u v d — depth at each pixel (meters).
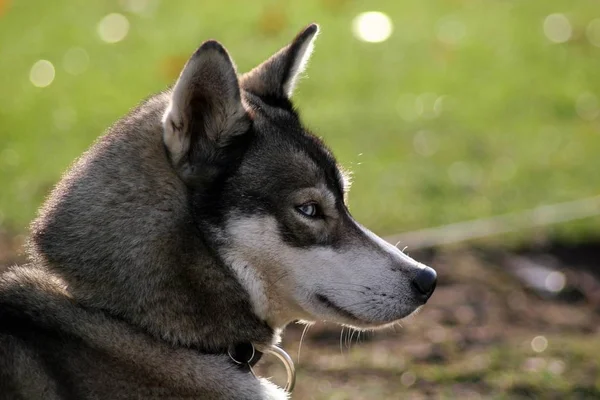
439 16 27.08
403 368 12.19
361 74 22.77
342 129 19.72
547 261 15.20
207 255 8.05
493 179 17.88
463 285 14.30
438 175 17.89
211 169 8.12
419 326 13.18
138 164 8.05
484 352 12.57
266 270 8.29
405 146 19.11
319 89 21.84
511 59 24.09
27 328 7.63
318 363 12.30
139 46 24.20
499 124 20.48
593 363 12.27
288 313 8.62
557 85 22.59
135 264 7.88
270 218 8.21
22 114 20.31
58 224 7.99
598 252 15.51
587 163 18.64
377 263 8.55
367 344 12.79
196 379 8.03
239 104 8.16
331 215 8.50
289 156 8.38
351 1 27.45
